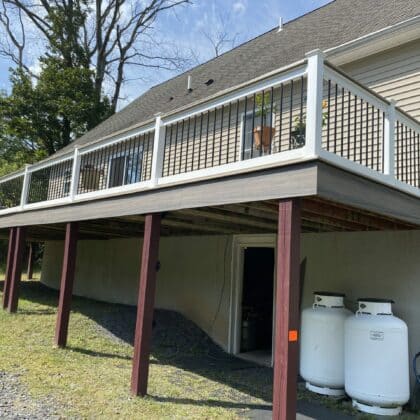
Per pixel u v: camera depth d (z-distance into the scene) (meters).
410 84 6.54
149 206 5.25
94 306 10.45
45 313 9.03
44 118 23.28
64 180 8.98
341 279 6.27
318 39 8.77
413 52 6.57
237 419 4.22
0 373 5.00
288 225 3.64
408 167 5.43
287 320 3.48
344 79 4.07
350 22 8.64
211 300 8.59
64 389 4.66
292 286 3.54
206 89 11.24
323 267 6.54
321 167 3.52
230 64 12.19
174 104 12.12
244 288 8.54
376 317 5.01
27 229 10.46
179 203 4.79
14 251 9.81
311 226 5.79
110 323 8.49
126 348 6.98
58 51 24.78
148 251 5.11
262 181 3.90
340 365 5.36
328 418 4.58
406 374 4.89
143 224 7.86
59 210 7.54
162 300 10.01
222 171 4.36
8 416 3.82
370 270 5.97
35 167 9.23
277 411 3.39
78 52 24.91
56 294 12.91
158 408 4.33
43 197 9.26
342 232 6.39
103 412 4.08
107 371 5.52
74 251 7.01
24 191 9.46
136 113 14.68
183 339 8.14
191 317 9.07
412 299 5.48
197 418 4.13
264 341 8.44
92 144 6.96
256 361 7.29
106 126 16.20
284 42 10.53
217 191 4.34
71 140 24.28
